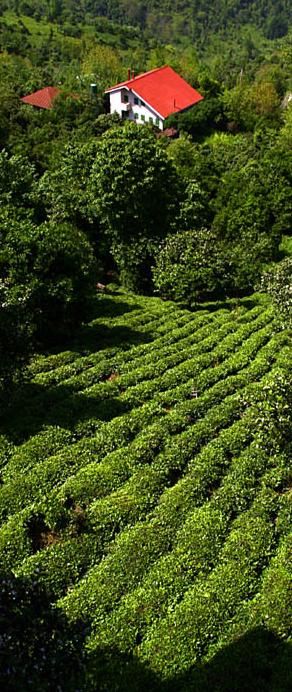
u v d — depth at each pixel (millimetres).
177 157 74000
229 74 144375
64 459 24172
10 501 21844
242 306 45031
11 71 109438
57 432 26047
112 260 54656
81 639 14133
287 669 15523
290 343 35688
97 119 85000
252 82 131875
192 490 22406
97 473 23312
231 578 18344
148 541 19859
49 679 12328
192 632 16547
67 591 18562
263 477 23062
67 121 83375
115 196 47531
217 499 21984
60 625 13484
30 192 42750
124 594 18094
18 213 37969
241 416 27672
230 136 96500
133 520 21203
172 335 38031
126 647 16312
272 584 18062
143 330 39406
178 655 16000
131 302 46219
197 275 42844
